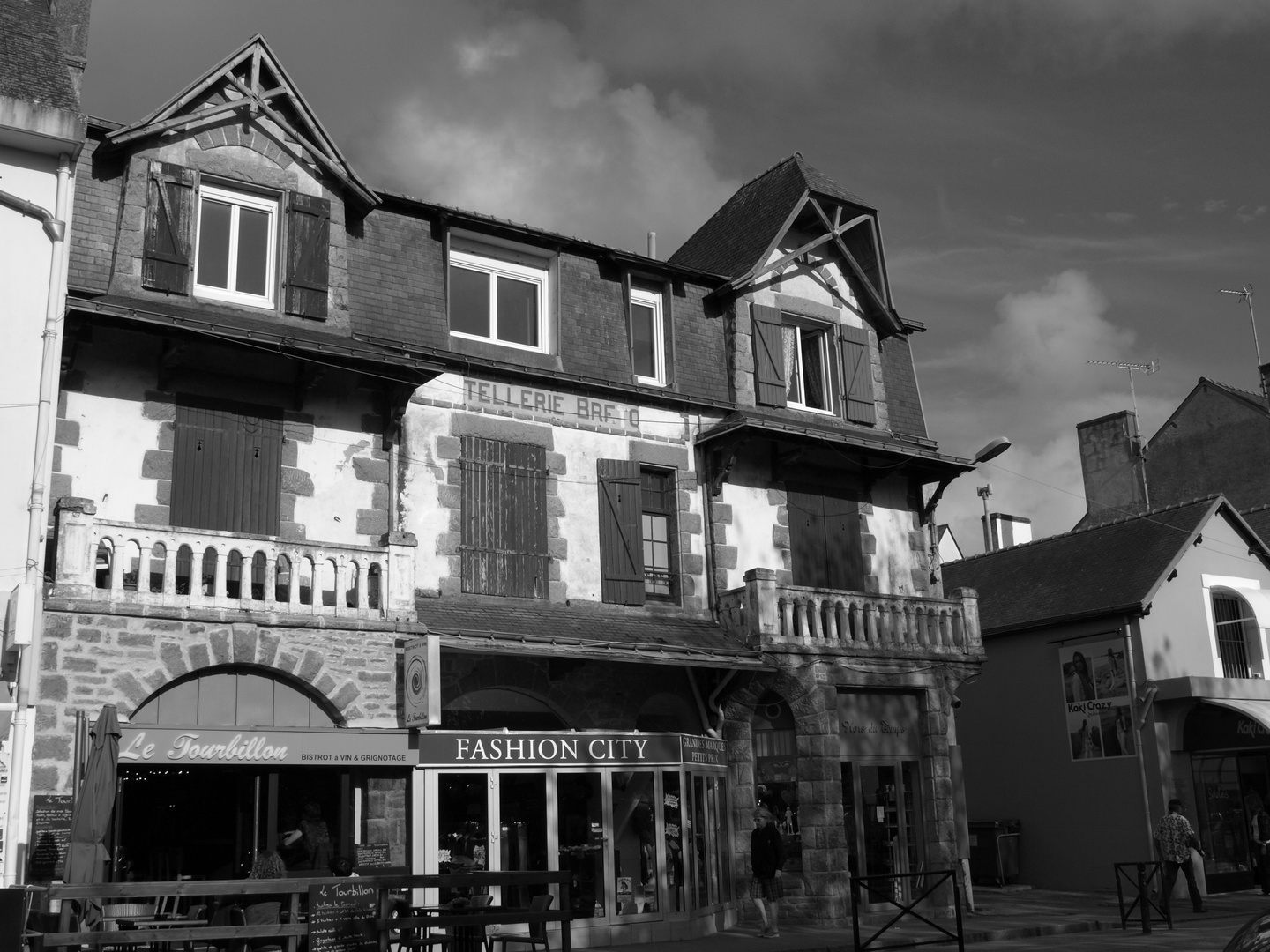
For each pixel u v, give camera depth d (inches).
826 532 811.4
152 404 587.8
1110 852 935.7
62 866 487.8
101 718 456.1
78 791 487.8
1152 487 1318.9
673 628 713.6
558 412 716.7
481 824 589.0
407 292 677.9
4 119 546.3
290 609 562.3
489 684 653.9
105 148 599.8
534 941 494.3
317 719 569.9
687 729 727.1
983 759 1044.5
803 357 843.4
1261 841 916.6
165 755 508.4
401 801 582.9
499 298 724.0
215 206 634.8
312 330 631.8
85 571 517.3
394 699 580.4
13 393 535.5
